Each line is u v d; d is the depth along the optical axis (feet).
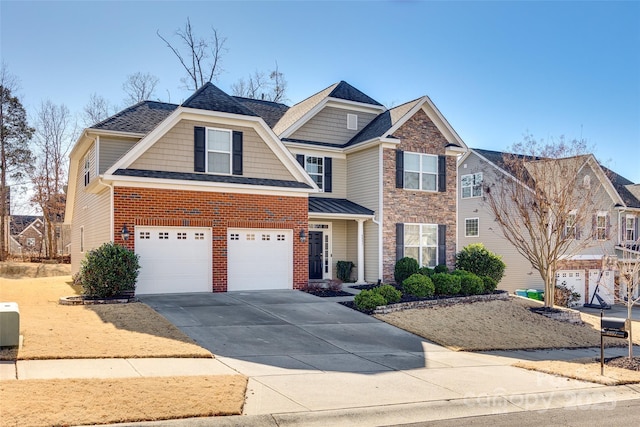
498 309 64.18
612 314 90.99
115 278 50.70
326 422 23.48
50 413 21.12
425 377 32.89
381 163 74.64
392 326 49.85
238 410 23.40
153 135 57.72
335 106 81.82
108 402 22.95
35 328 37.06
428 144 78.74
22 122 151.33
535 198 69.46
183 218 57.77
